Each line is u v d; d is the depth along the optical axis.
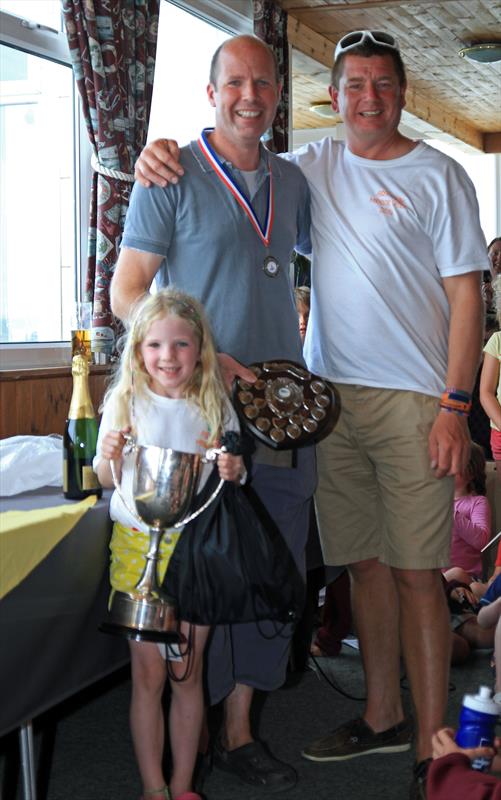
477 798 1.40
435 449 2.22
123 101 3.55
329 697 2.99
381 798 2.28
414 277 2.29
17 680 1.65
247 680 2.28
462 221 2.26
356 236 2.30
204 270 2.12
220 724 2.66
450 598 3.58
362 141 2.29
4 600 1.58
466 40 6.02
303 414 2.01
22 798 2.19
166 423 1.88
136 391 1.89
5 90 3.41
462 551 3.83
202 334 1.91
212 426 1.90
